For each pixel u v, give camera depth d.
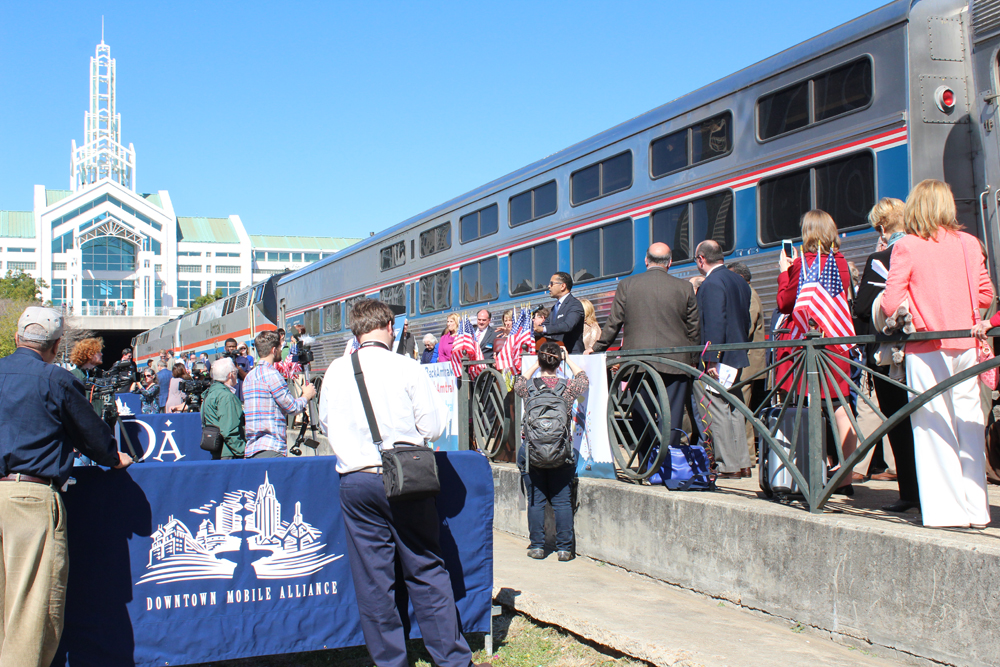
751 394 7.01
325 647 4.35
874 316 4.52
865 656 4.00
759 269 8.89
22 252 95.75
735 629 4.47
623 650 4.34
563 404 6.20
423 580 4.12
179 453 9.37
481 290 14.78
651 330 6.28
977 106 7.30
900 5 7.52
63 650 3.99
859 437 4.45
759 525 4.72
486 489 4.65
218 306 34.06
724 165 9.45
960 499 4.09
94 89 107.19
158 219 95.56
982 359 4.09
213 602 4.21
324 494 4.39
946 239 4.27
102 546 4.07
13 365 3.74
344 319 21.92
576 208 12.15
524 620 5.16
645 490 5.74
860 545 4.10
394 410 4.03
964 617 3.61
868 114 7.72
